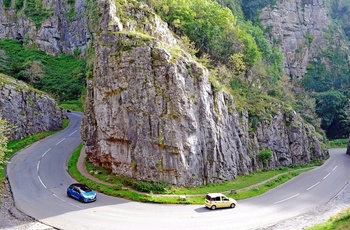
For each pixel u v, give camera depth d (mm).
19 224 41000
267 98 86312
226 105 69938
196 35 85125
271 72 105812
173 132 56344
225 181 62125
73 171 59781
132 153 56062
